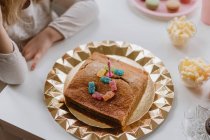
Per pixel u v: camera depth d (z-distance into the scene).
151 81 0.87
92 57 0.89
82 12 1.02
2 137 1.03
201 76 0.83
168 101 0.82
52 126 0.80
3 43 0.87
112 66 0.86
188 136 0.77
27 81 0.89
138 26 1.02
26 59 0.95
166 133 0.78
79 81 0.83
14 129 0.83
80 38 0.99
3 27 0.91
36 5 1.07
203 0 0.99
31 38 1.08
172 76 0.89
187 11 1.04
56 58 0.94
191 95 0.85
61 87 0.86
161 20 1.04
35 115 0.82
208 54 0.93
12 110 0.83
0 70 0.88
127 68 0.87
